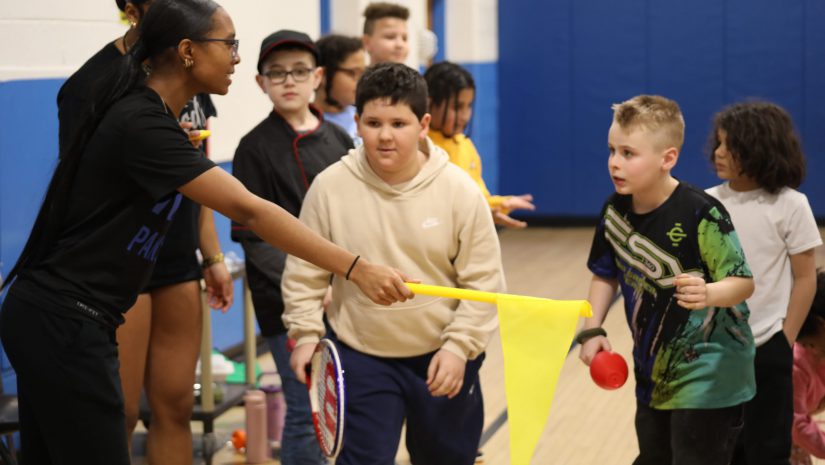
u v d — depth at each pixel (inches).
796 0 376.2
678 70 388.5
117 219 91.9
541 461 155.5
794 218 121.3
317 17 256.1
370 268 93.7
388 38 187.9
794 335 122.1
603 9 392.5
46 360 91.2
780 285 122.0
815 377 129.3
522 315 92.2
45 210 92.4
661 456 114.7
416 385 109.9
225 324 222.4
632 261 110.7
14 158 158.7
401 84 105.9
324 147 136.9
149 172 90.3
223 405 158.1
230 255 185.3
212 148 208.8
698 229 106.2
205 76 95.2
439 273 109.7
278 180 132.8
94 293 92.6
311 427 132.7
